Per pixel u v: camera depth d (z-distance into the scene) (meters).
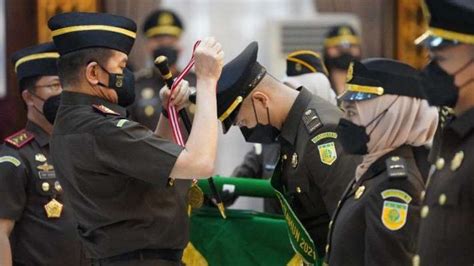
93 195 10.23
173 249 10.55
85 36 10.27
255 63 11.13
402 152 9.41
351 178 10.61
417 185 9.16
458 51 8.29
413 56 22.34
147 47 20.05
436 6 8.32
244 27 22.12
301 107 11.10
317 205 11.13
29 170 12.28
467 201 8.18
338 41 18.75
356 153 9.56
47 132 12.59
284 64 21.89
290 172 11.11
